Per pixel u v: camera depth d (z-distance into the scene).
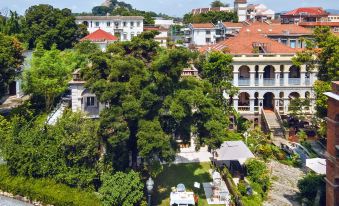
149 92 41.81
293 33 86.62
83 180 43.59
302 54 61.25
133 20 150.75
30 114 62.03
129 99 41.47
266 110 72.31
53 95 66.25
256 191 46.81
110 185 41.31
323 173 46.44
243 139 61.50
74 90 50.84
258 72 70.62
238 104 72.69
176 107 41.94
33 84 64.75
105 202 40.78
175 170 51.12
